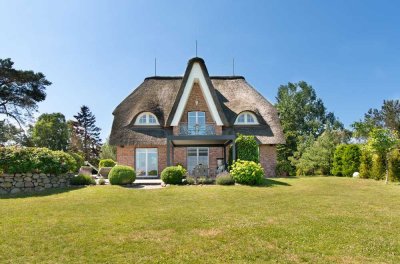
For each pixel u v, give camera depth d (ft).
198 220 32.68
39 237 26.78
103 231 28.60
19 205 40.50
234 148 74.74
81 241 25.84
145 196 47.73
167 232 28.43
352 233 28.14
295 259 22.20
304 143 145.89
